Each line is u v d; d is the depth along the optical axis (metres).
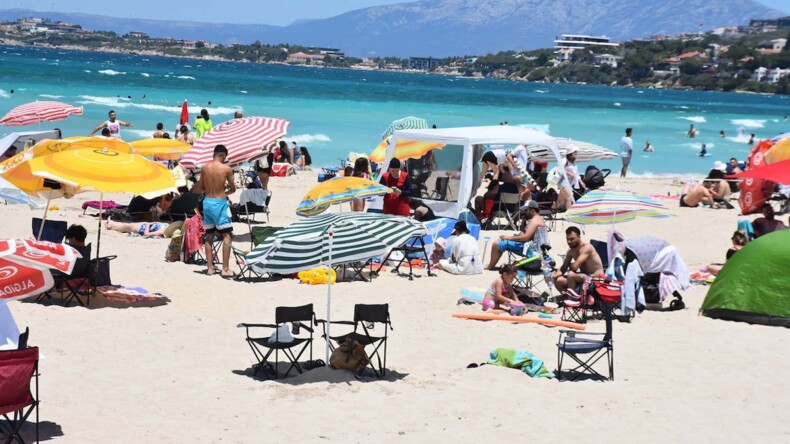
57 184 12.98
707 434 8.12
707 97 181.75
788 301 12.21
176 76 100.25
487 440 7.66
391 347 10.52
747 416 8.71
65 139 12.39
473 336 11.14
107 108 47.69
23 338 7.74
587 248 12.80
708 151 47.34
